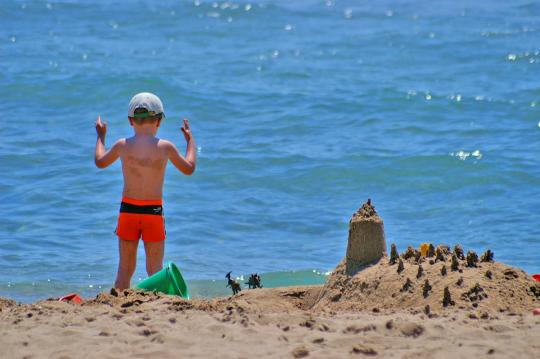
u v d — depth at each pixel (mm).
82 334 22156
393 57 95438
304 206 53531
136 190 31625
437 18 116000
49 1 116188
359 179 57938
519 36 104500
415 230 48844
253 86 81000
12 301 27578
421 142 65375
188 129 33125
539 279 29453
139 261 43500
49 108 72875
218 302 27938
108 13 112688
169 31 106250
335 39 104250
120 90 77062
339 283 28500
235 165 59656
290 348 21047
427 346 21016
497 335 21828
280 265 43469
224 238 47625
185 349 20969
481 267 26875
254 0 124125
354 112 73812
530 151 62594
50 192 53562
